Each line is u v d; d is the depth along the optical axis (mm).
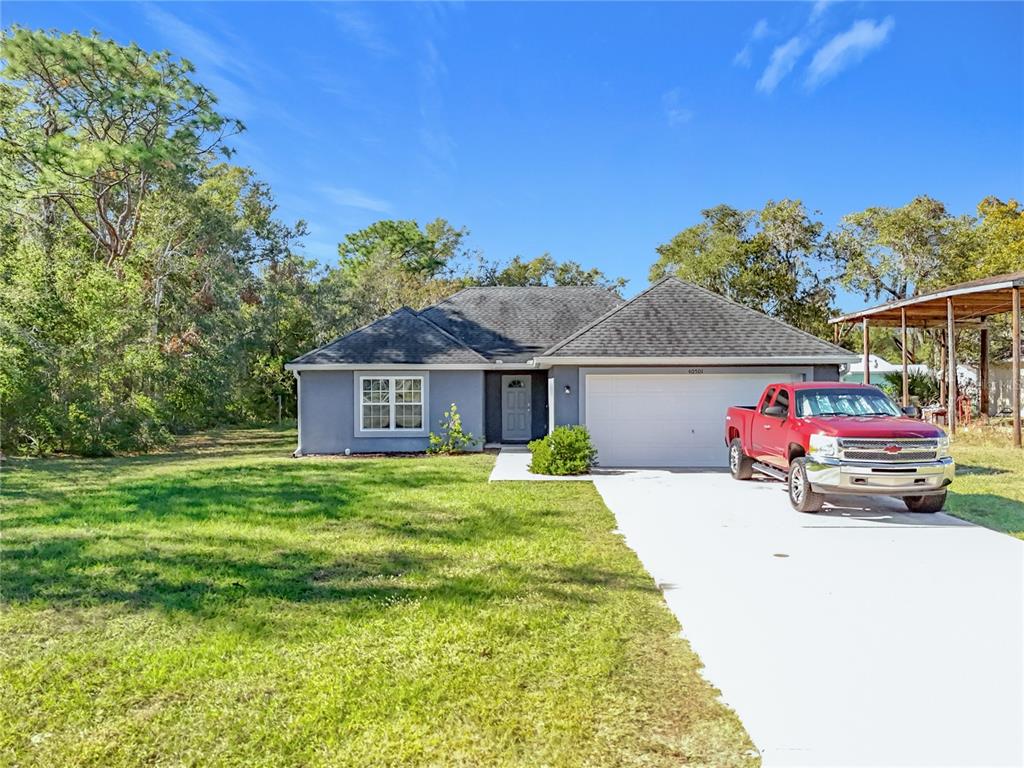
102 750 3340
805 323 38750
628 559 6961
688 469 14531
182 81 23812
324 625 5000
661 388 15078
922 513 9445
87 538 7797
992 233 33750
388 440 18938
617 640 4762
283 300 30844
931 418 23953
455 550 7293
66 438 17984
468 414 19125
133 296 20875
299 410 18906
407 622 5074
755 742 3438
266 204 37531
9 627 5004
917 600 5684
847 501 10422
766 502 10375
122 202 27500
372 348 19312
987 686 4078
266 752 3312
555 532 8203
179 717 3666
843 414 10234
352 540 7738
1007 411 29969
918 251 34812
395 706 3768
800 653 4578
